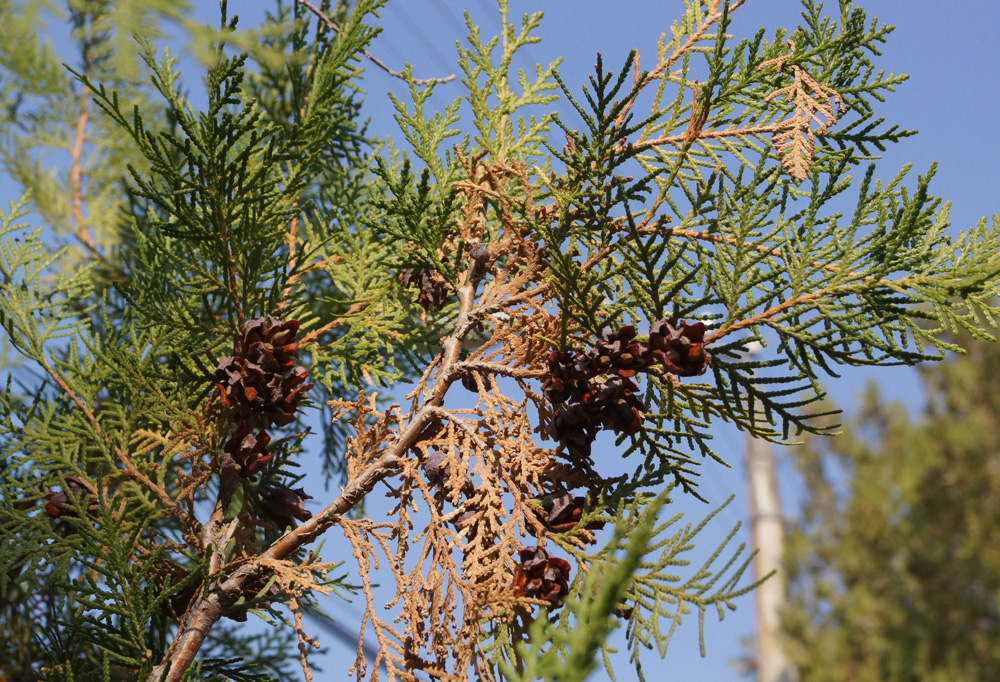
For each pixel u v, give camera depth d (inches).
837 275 19.3
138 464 21.4
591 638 14.3
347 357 23.1
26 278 23.1
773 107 20.7
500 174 22.2
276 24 26.6
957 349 18.9
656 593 18.4
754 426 19.7
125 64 14.0
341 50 22.5
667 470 19.9
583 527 19.2
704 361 19.0
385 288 23.0
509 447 19.8
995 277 19.4
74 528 20.7
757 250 20.6
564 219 20.4
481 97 23.0
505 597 18.6
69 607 22.7
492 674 18.6
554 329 20.4
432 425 20.5
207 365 21.9
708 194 19.7
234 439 20.5
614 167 20.1
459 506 19.5
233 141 19.9
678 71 21.5
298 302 22.3
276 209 21.6
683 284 19.2
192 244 22.4
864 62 21.3
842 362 19.3
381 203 21.8
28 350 21.9
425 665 18.9
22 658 23.0
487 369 20.4
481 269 21.7
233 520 20.7
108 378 21.7
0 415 21.5
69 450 21.4
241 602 20.3
